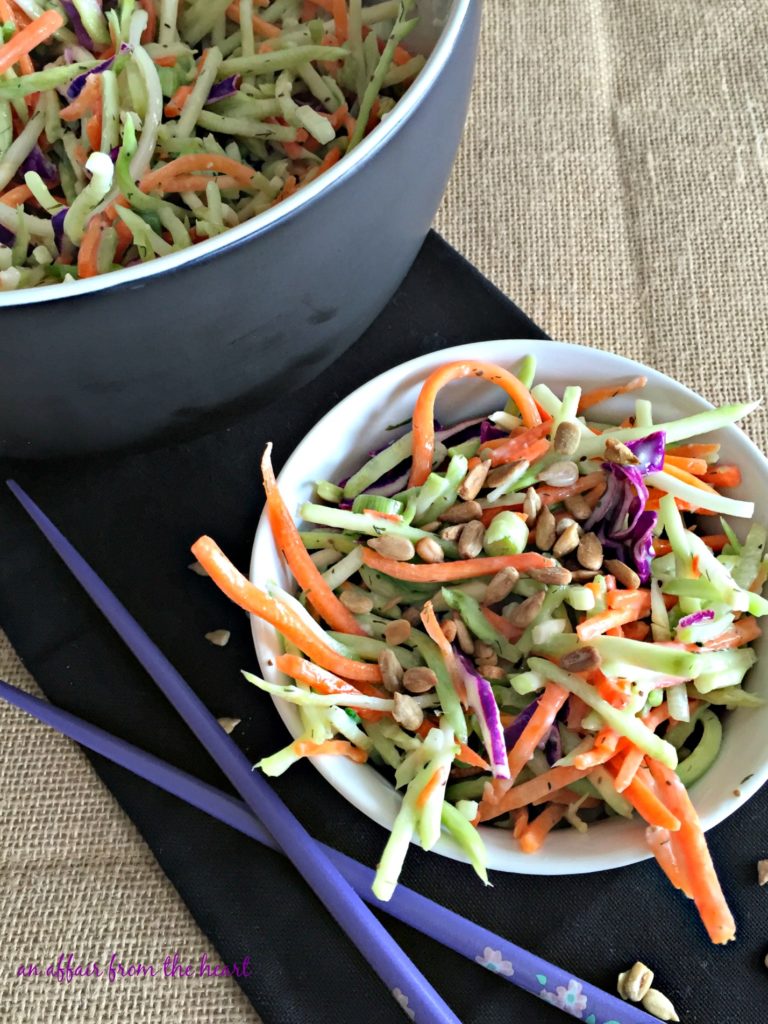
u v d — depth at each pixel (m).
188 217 0.29
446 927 0.26
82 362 0.23
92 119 0.28
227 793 0.28
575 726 0.27
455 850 0.25
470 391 0.31
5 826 0.29
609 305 0.35
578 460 0.30
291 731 0.27
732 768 0.26
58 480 0.31
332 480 0.31
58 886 0.28
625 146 0.37
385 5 0.30
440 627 0.27
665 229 0.36
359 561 0.29
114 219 0.27
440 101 0.24
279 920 0.27
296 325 0.26
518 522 0.28
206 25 0.30
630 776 0.25
